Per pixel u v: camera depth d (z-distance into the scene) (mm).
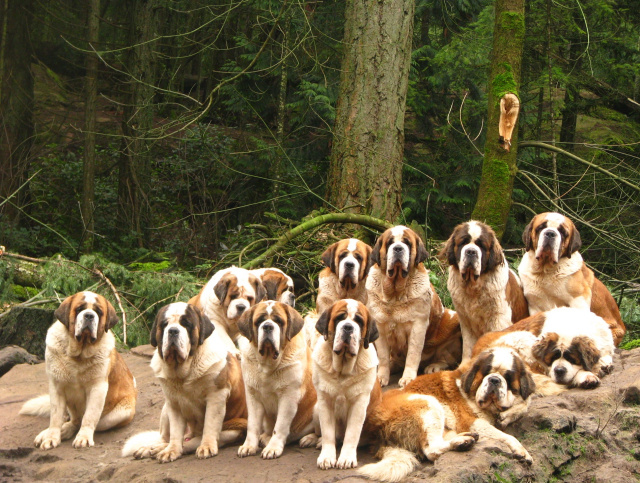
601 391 6840
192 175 21641
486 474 5582
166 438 7000
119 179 20375
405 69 14664
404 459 5840
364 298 8578
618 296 13180
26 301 12469
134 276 12438
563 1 16953
